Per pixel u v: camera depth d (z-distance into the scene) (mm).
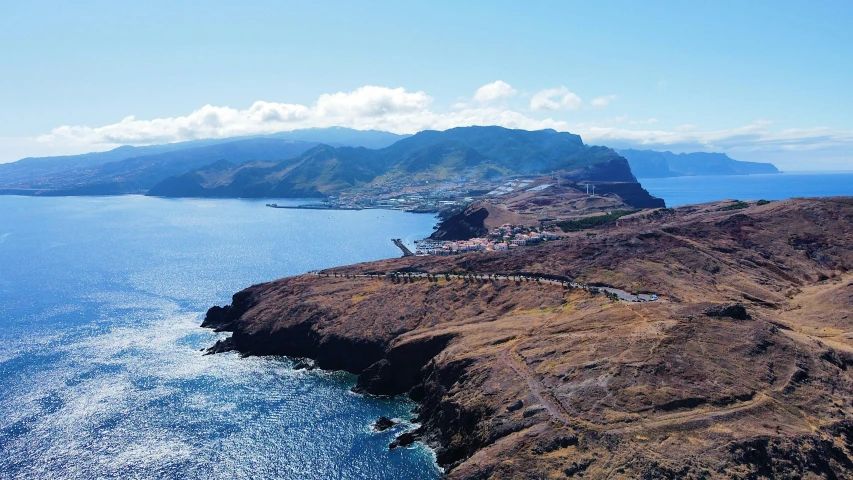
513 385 99250
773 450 76562
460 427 99312
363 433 106938
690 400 85812
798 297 148875
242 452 99188
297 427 109000
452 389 108438
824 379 92500
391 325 145875
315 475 92438
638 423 81750
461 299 154125
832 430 82062
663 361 94625
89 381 130125
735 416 82562
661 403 85250
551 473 75188
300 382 133000
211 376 135500
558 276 161000
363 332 145000
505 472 77000
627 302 128875
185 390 126250
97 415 112375
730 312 111438
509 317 137250
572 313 127812
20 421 109125
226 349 155500
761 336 102625
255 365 144375
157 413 114000
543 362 104250
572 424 83375
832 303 136250
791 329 119812
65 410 114188
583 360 99938
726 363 95188
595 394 89250
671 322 108562
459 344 123938
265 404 119500
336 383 132750
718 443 77000
